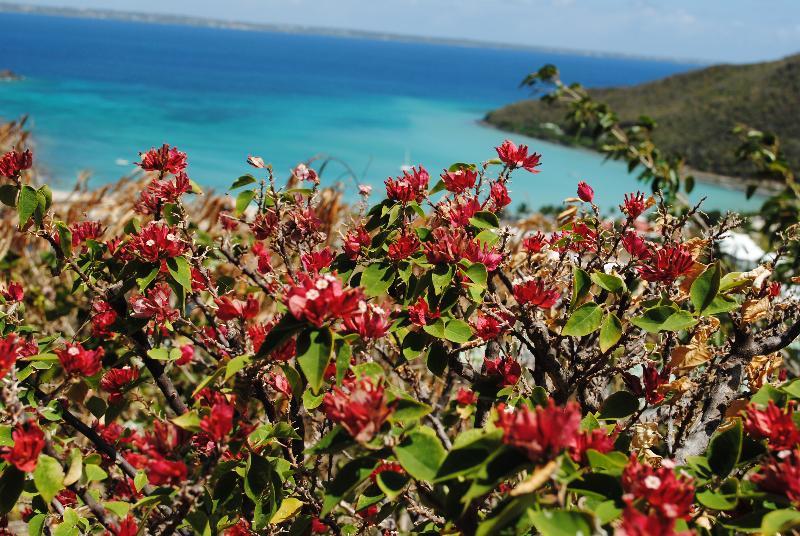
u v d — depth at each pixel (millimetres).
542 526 970
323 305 1243
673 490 1050
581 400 1862
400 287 1999
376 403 1135
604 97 74188
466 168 2059
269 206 2160
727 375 1758
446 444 1491
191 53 192125
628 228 1905
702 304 1518
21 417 1314
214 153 45656
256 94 96625
